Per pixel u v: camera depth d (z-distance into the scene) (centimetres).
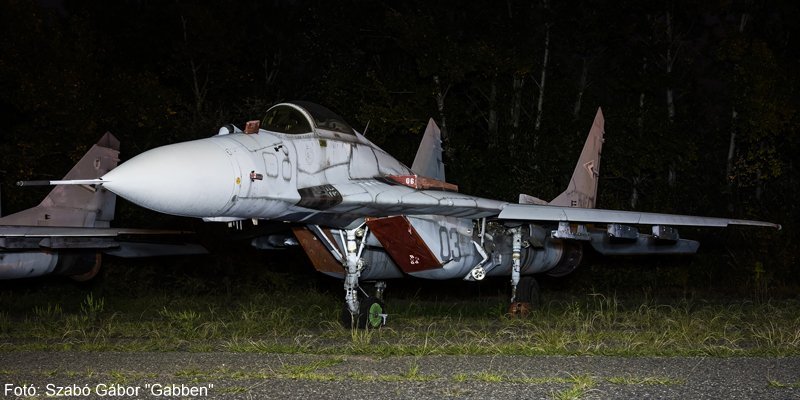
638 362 876
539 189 2742
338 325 1291
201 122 2603
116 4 3547
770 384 743
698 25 3164
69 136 2450
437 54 2748
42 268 1720
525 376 786
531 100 3123
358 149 1338
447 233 1416
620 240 1791
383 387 732
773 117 2688
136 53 3441
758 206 2859
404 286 2319
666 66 3164
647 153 2889
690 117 3294
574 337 1105
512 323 1323
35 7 2480
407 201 1266
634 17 3084
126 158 2648
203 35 3091
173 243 1872
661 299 2169
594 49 3081
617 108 2995
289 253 2411
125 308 1784
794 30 3127
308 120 1255
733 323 1322
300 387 732
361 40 3127
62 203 1792
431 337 1125
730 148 3059
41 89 2358
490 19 2997
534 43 2983
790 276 2734
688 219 1512
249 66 3753
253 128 1193
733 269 2734
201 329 1248
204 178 1036
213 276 2414
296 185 1182
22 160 2333
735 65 2845
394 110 2734
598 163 1917
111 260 2278
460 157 2830
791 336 1077
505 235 1587
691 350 957
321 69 3366
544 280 2627
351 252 1302
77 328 1301
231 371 821
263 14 3794
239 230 1403
